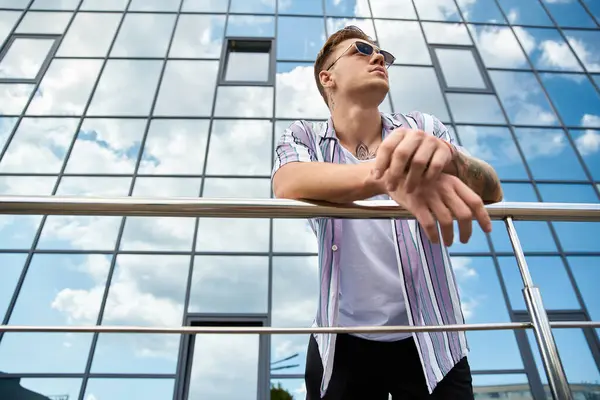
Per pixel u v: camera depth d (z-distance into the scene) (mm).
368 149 1301
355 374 1100
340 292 1190
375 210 932
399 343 1098
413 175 659
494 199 864
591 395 5586
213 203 966
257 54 9250
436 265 1128
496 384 5543
